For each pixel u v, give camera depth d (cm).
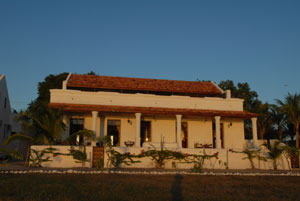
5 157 2525
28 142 1856
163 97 2430
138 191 1015
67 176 1391
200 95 2720
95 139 1897
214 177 1548
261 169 2114
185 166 2014
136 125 2170
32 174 1433
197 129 2506
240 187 1208
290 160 2177
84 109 2098
